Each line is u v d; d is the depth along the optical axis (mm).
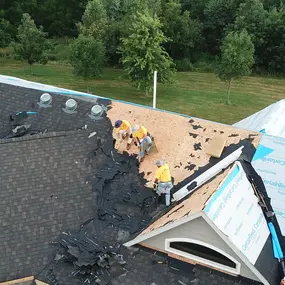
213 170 14367
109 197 14094
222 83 48719
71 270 11914
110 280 11609
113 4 55531
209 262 11961
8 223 12766
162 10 53969
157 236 12273
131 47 38750
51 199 13633
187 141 15672
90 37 42531
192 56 56812
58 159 14758
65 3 62781
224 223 11453
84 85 45625
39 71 49906
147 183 14469
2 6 62125
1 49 57719
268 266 11641
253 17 52156
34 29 46781
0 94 18656
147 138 15055
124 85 46469
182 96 43656
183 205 12867
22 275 11758
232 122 37656
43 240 12656
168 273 11852
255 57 52938
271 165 14438
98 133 16328
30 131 16719
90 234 12945
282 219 13305
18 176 13875
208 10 56000
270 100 44094
